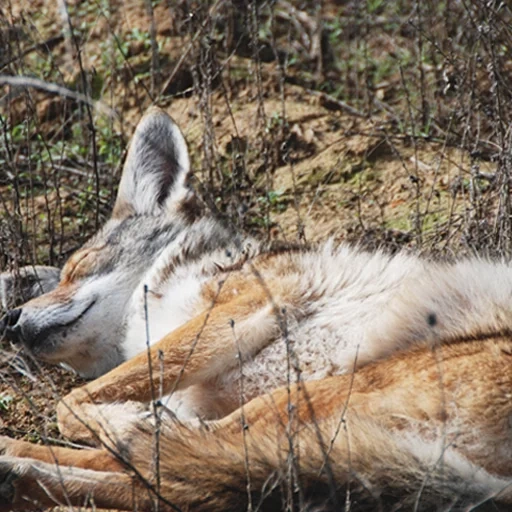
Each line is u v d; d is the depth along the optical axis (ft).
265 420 28.68
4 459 27.61
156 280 36.76
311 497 26.32
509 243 37.65
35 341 36.11
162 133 38.70
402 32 56.85
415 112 50.42
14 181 41.55
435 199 44.88
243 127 50.21
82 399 31.24
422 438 27.50
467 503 26.37
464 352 29.01
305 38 57.72
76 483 27.37
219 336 32.37
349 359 31.96
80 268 37.35
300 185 47.37
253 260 35.24
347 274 33.58
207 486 26.55
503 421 27.32
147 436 27.78
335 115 51.42
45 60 53.52
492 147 45.52
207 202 42.70
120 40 55.11
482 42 46.03
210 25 53.72
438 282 32.07
